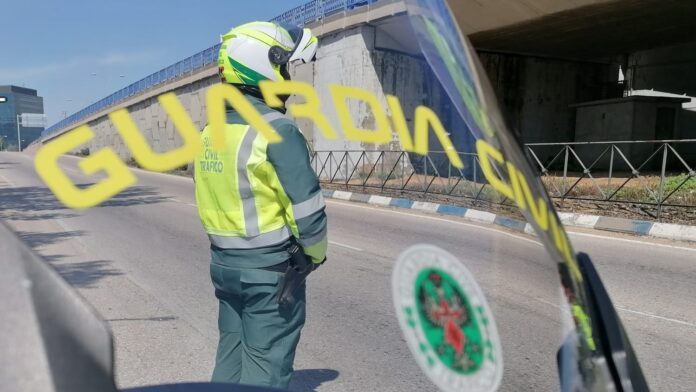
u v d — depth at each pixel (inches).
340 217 242.2
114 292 79.3
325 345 117.0
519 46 890.1
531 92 979.3
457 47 50.2
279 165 61.3
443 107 43.3
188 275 86.1
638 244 315.9
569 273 55.1
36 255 30.1
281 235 70.6
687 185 420.5
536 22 733.9
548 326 48.4
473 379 43.4
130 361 92.8
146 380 87.6
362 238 208.1
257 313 73.4
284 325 74.4
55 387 26.0
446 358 44.0
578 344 51.0
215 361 85.4
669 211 392.2
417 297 46.5
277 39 65.1
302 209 65.1
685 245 313.3
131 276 79.0
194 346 93.7
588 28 772.6
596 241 326.0
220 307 80.4
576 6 664.4
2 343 26.0
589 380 49.5
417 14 43.1
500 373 44.6
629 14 691.4
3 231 30.0
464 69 49.3
